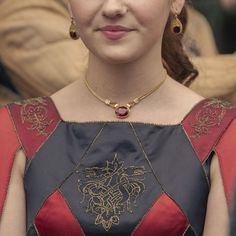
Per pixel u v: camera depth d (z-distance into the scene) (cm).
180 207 324
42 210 331
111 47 324
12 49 469
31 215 334
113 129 337
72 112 346
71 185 332
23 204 341
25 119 348
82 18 326
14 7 468
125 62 329
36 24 462
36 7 466
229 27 573
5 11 471
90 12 323
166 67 377
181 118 339
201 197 328
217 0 566
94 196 328
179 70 379
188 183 327
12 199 340
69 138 340
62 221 328
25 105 352
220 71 455
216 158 331
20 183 342
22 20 465
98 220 324
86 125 340
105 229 324
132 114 340
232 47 579
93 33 326
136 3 321
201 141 333
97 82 344
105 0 321
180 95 344
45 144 341
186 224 325
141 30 324
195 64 449
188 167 329
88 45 330
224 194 326
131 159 332
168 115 340
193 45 473
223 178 328
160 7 326
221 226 325
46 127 345
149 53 338
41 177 336
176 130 336
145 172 329
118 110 340
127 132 336
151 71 341
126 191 327
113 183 329
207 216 329
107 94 343
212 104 341
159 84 342
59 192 331
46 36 461
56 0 467
